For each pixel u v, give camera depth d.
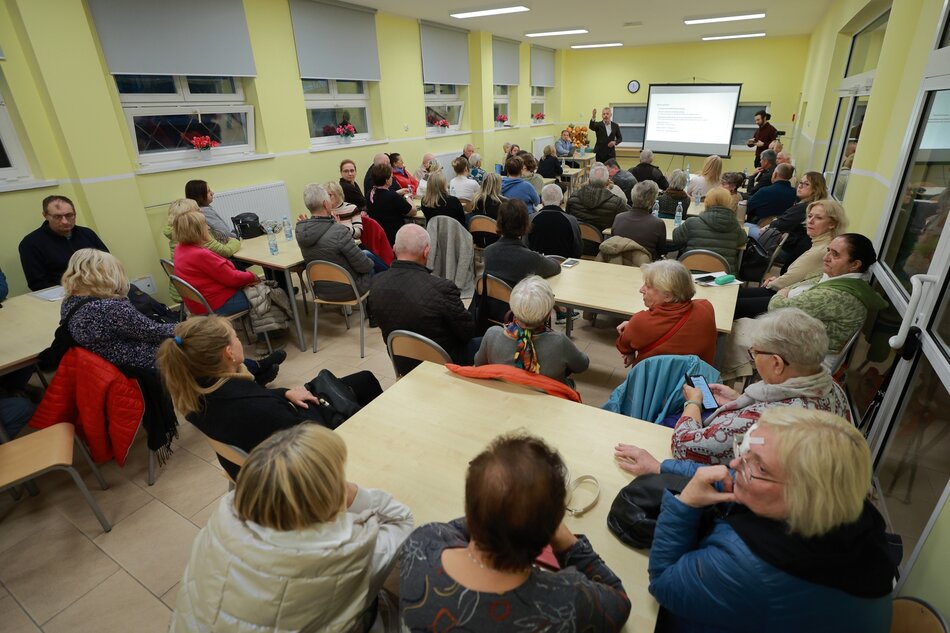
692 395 1.44
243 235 3.82
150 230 3.81
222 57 4.14
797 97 8.68
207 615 0.80
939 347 1.58
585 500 1.13
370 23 5.64
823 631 0.73
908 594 1.24
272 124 4.75
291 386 2.88
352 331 3.61
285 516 0.78
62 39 3.14
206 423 1.34
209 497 2.07
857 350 2.48
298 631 0.80
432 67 6.79
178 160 4.12
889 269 2.27
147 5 3.57
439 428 1.39
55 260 3.03
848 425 0.74
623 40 8.74
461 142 7.83
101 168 3.45
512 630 0.63
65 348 1.93
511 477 0.63
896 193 2.25
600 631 0.71
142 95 3.81
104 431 2.02
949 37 1.94
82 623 1.55
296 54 4.84
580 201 3.99
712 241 3.21
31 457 1.73
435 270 3.72
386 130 6.25
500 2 5.41
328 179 5.50
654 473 1.11
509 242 2.61
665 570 0.87
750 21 6.80
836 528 0.70
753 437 0.79
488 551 0.65
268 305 3.11
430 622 0.66
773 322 1.19
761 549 0.74
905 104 2.50
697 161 9.90
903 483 1.76
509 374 1.56
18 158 3.19
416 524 1.06
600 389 2.78
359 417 1.44
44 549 1.82
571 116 10.83
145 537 1.87
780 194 4.51
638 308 2.31
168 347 1.27
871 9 3.95
